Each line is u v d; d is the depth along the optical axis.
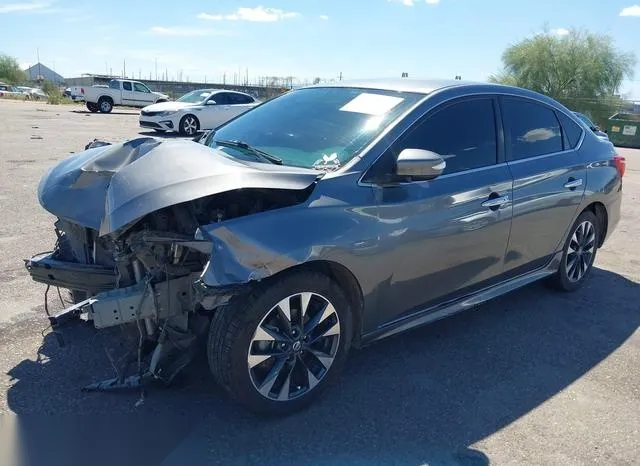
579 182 4.80
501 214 4.02
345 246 3.07
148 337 3.04
